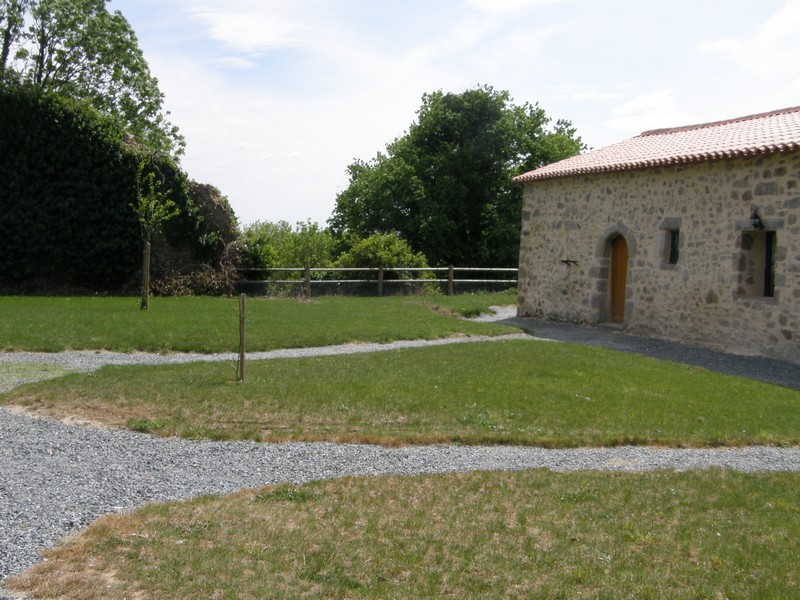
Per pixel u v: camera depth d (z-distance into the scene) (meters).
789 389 10.11
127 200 21.02
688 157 13.80
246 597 3.93
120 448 6.44
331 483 5.79
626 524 5.15
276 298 20.30
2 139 19.92
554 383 9.60
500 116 32.62
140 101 29.72
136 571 4.16
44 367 9.94
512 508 5.39
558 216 17.70
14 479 5.54
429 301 20.19
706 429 7.80
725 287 13.52
